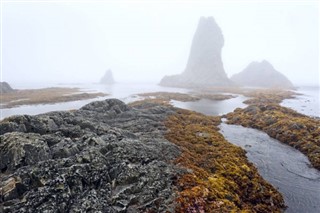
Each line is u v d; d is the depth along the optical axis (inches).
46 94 3567.9
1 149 666.8
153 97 3363.7
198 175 700.7
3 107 2336.4
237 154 989.2
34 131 859.4
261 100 2967.5
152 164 706.8
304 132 1275.8
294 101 3198.8
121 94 3882.9
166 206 546.6
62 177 556.7
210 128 1434.5
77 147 734.5
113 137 861.2
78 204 514.6
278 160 1016.9
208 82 6722.4
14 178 553.3
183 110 1900.8
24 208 480.7
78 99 3097.9
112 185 599.8
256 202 687.7
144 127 1234.6
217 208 562.9
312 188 783.7
